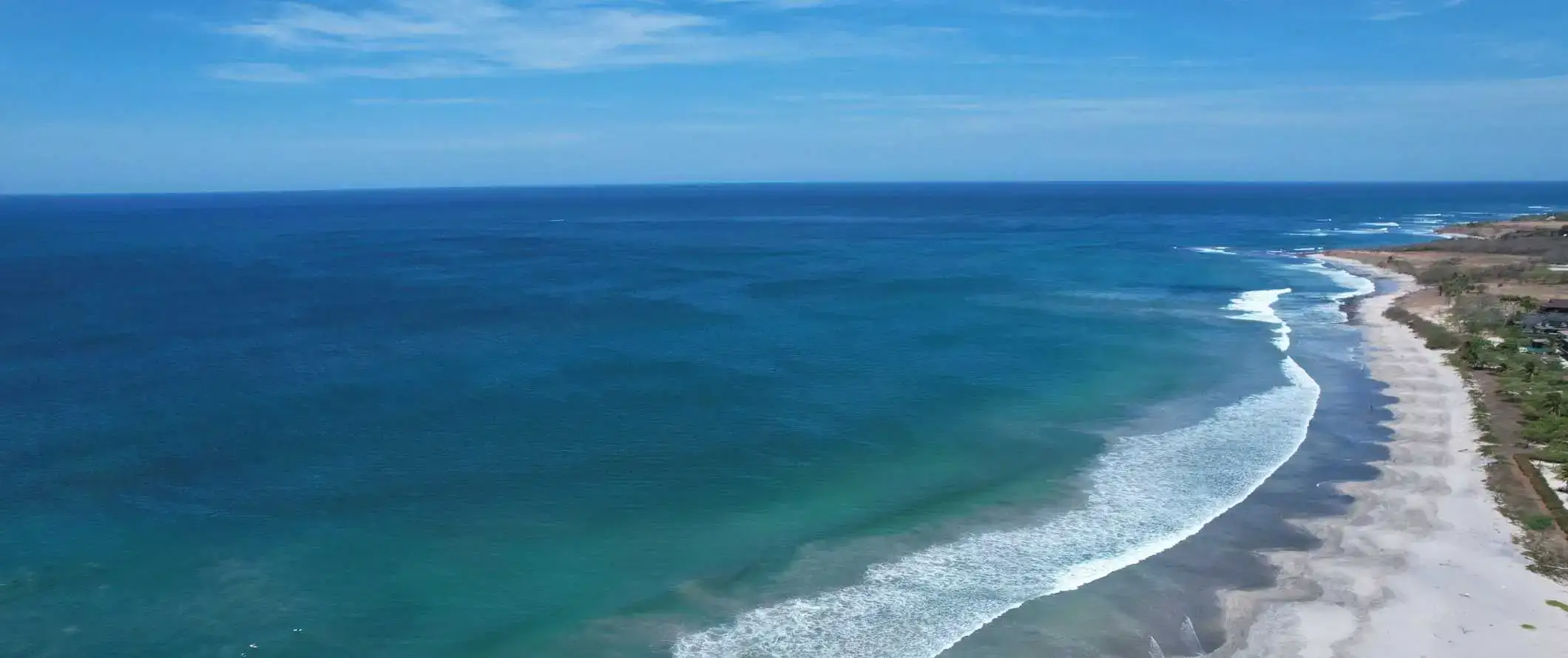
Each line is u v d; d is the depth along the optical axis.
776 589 27.80
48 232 181.50
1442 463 36.97
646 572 28.89
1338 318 71.00
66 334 65.75
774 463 38.31
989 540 30.91
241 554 29.88
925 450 39.91
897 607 26.62
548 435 41.78
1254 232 170.25
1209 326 67.88
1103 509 33.34
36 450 39.34
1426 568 27.89
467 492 35.12
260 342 63.00
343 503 33.91
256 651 24.55
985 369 54.25
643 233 179.25
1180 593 27.17
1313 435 41.19
